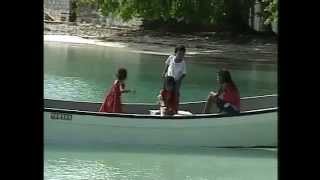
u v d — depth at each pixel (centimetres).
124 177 1317
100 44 5409
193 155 1562
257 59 4634
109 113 1648
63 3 5984
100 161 1468
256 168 1426
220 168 1426
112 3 5784
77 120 1636
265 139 1653
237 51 4938
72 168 1381
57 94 2758
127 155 1545
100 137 1645
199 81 3391
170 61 1750
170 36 5475
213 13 5378
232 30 5300
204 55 4731
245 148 1653
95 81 3206
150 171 1384
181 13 5494
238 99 1675
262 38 5138
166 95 1717
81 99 2653
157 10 5581
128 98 2711
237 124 1642
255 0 5228
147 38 5519
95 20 5922
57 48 5031
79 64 3956
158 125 1639
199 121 1642
